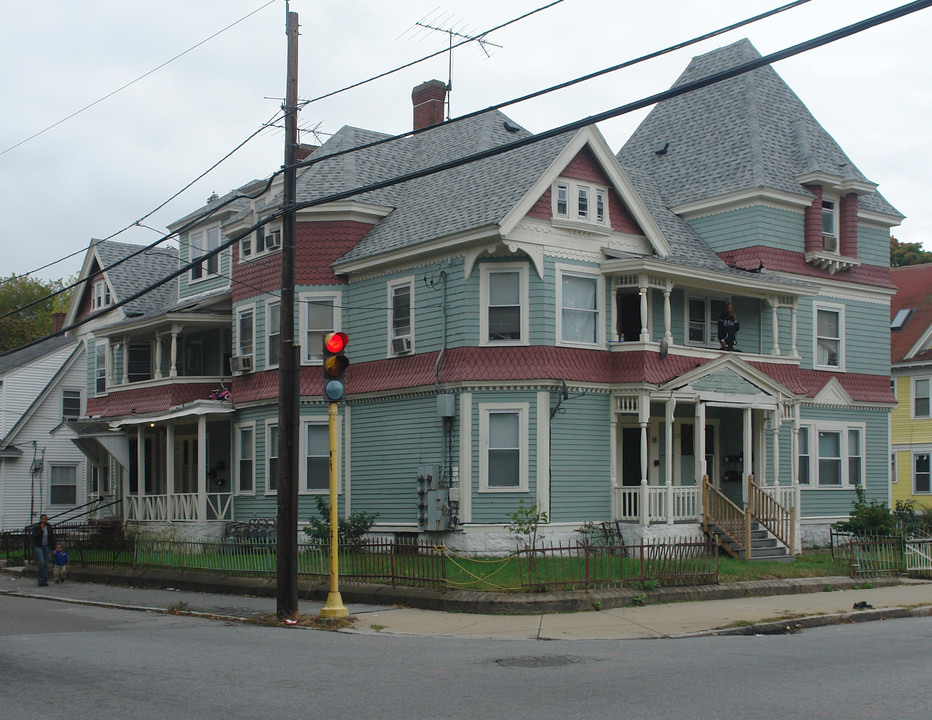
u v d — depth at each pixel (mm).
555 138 26172
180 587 22844
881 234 34281
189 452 35594
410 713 9203
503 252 25359
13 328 71375
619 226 26922
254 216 31203
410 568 19203
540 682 10844
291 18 18156
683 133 34688
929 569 23453
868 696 9883
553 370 25094
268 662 12344
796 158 31906
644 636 15070
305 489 28719
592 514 25578
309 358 28953
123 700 9859
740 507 28922
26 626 16672
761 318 30406
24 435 44094
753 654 12977
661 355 25969
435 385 25828
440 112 33500
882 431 33844
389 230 28438
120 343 37000
